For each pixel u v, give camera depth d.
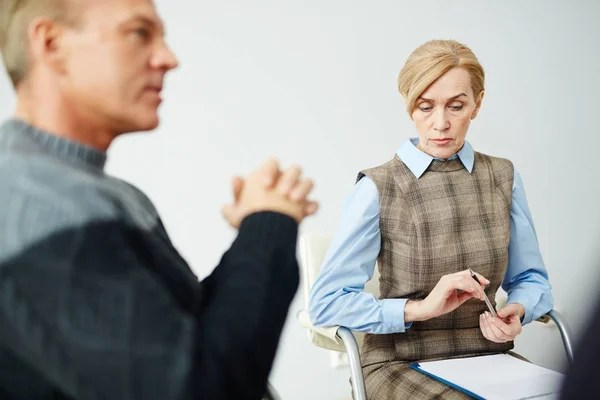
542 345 2.42
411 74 1.18
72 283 0.37
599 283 0.23
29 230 0.38
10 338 0.39
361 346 1.35
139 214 0.52
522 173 2.47
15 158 0.41
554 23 2.47
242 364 0.42
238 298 0.43
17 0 0.43
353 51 2.16
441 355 1.17
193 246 1.99
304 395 2.09
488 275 1.22
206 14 1.95
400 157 1.26
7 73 0.45
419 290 1.19
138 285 0.39
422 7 2.25
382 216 1.21
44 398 0.41
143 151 1.91
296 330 2.06
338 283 1.18
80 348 0.37
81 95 0.44
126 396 0.38
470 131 2.38
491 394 0.93
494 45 2.38
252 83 2.03
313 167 2.13
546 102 2.49
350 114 2.17
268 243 0.46
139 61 0.45
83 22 0.43
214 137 1.99
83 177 0.42
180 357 0.39
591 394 0.21
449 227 1.19
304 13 2.08
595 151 2.58
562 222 2.55
